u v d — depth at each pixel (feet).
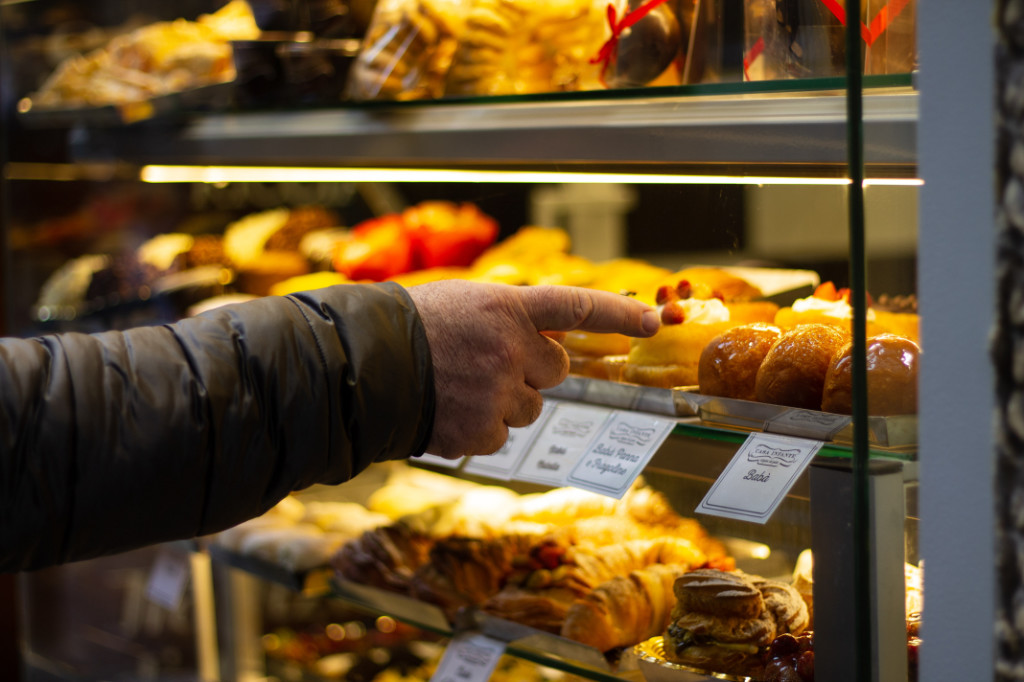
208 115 4.75
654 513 3.33
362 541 4.33
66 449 2.64
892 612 2.52
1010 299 2.16
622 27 3.28
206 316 2.95
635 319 3.12
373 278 5.64
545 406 3.72
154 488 2.72
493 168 4.01
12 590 7.95
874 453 2.48
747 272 3.30
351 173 4.85
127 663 6.10
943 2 2.24
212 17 5.59
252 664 5.70
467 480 4.57
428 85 3.96
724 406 3.04
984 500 2.28
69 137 5.83
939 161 2.29
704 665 2.99
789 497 2.76
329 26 4.46
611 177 3.62
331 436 2.90
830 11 2.68
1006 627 2.22
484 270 5.18
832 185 2.95
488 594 3.80
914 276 2.48
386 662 5.23
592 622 3.29
